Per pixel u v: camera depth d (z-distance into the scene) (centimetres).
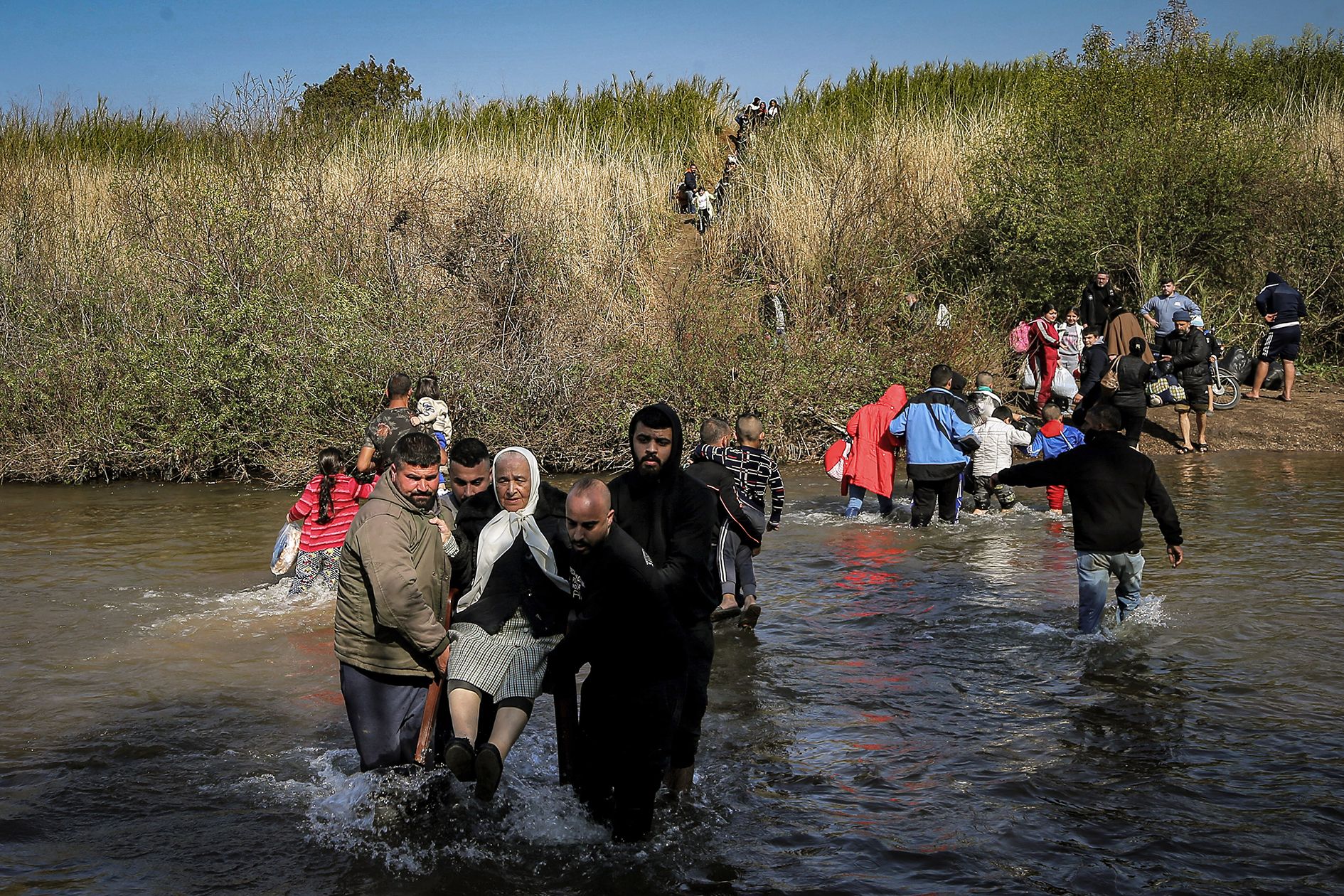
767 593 831
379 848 423
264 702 594
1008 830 432
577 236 1958
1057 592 822
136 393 1460
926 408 1088
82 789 480
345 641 454
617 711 417
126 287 1667
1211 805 452
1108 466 687
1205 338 1566
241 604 802
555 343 1595
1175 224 1928
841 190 2027
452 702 436
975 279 2016
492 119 2823
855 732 544
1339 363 1995
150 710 580
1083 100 1966
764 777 489
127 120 2605
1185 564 891
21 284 1683
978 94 2823
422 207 1920
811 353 1625
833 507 1236
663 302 1767
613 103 2978
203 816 452
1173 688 597
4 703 591
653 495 456
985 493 1180
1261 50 2586
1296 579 835
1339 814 442
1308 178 2069
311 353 1459
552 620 454
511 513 453
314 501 826
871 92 2925
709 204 2259
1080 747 516
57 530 1105
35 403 1512
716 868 405
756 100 2836
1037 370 1702
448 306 1686
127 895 387
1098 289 1717
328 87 2742
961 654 668
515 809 457
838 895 384
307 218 1864
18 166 2253
